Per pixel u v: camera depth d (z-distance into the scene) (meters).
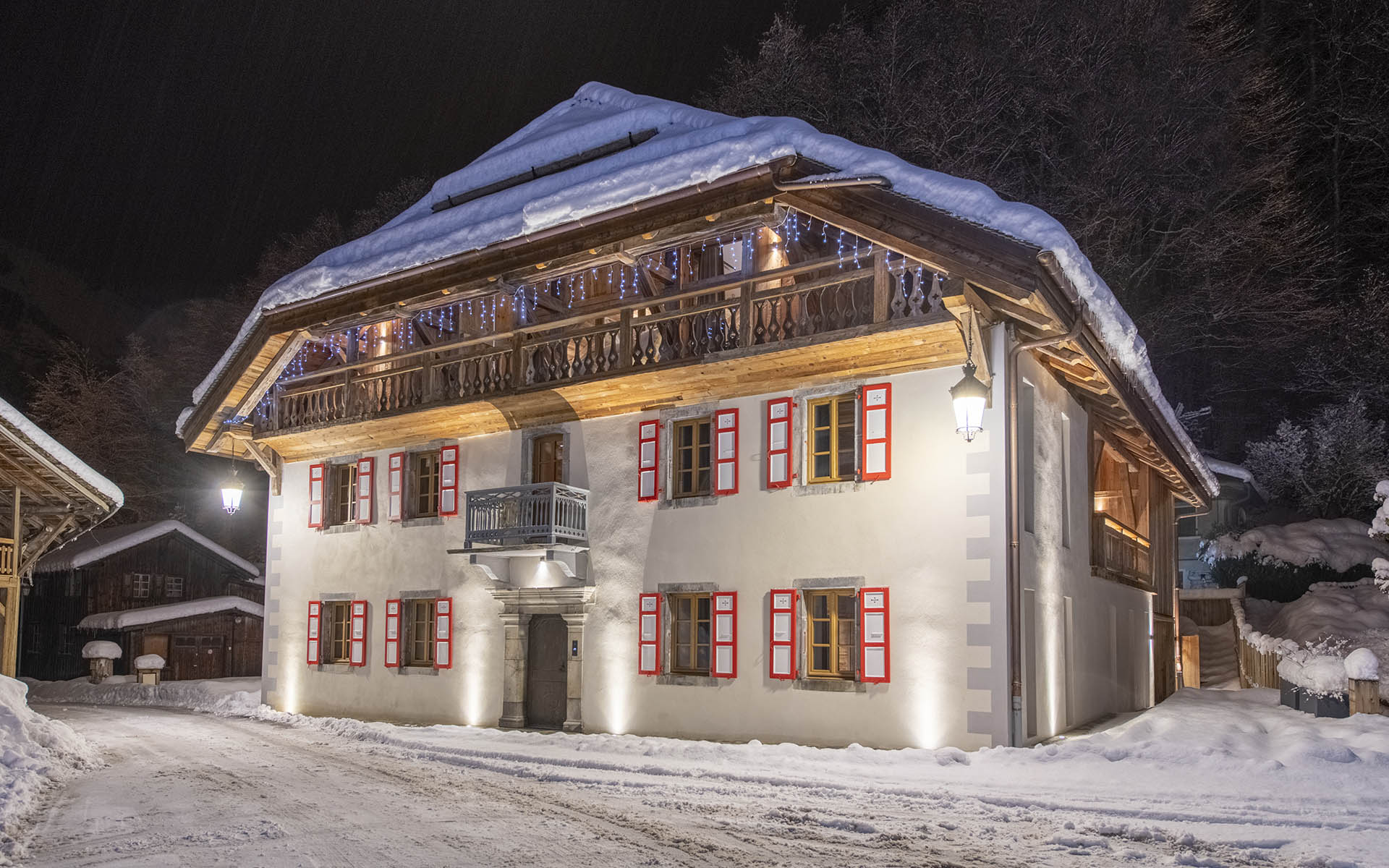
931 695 11.94
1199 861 6.75
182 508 40.38
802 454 13.32
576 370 14.99
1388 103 30.62
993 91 25.83
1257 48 31.11
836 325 12.75
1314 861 6.77
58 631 30.88
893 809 8.66
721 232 12.97
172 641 29.58
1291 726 11.72
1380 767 9.53
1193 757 10.11
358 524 18.14
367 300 16.41
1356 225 31.31
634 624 14.49
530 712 15.74
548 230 13.91
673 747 12.30
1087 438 16.30
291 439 18.89
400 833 7.51
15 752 10.62
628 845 7.15
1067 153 26.83
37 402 39.69
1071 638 14.59
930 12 27.66
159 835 7.41
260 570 34.44
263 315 17.50
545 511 14.85
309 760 12.06
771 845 7.20
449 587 16.70
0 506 17.72
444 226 15.71
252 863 6.56
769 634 13.22
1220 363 31.86
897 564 12.39
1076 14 26.27
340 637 18.42
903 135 26.12
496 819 8.13
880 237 11.56
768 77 27.50
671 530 14.33
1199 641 24.91
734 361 13.42
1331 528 27.59
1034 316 11.63
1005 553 11.68
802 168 12.15
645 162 13.27
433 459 17.53
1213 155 26.75
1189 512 28.16
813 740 12.69
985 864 6.68
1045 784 9.59
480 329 17.05
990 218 10.95
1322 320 28.44
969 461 12.07
